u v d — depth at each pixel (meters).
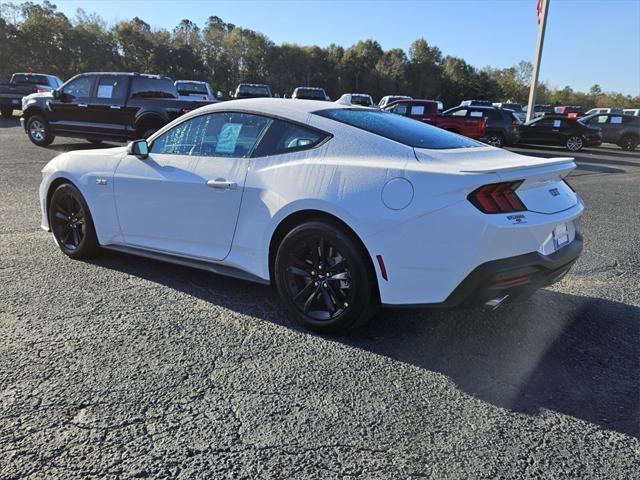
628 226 7.04
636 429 2.48
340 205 3.15
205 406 2.56
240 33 80.50
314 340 3.31
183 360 2.99
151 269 4.56
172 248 4.08
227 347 3.17
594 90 118.44
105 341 3.18
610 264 5.22
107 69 62.78
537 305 4.04
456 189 2.88
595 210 8.20
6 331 3.26
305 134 3.52
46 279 4.23
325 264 3.32
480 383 2.86
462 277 2.91
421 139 3.47
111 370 2.85
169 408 2.53
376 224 3.05
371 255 3.11
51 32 56.12
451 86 97.81
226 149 3.83
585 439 2.39
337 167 3.26
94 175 4.45
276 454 2.23
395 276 3.07
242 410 2.54
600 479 2.13
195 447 2.26
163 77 12.55
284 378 2.84
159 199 4.05
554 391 2.80
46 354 2.99
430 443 2.34
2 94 21.91
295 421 2.46
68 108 12.57
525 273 2.97
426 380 2.88
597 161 17.14
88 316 3.54
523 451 2.30
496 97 98.44
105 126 12.21
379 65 92.12
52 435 2.29
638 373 3.02
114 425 2.38
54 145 13.90
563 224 3.26
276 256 3.47
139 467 2.12
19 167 10.05
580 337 3.48
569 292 4.38
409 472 2.15
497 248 2.86
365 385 2.80
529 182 3.05
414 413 2.56
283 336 3.35
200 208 3.83
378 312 3.81
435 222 2.92
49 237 5.48
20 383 2.69
